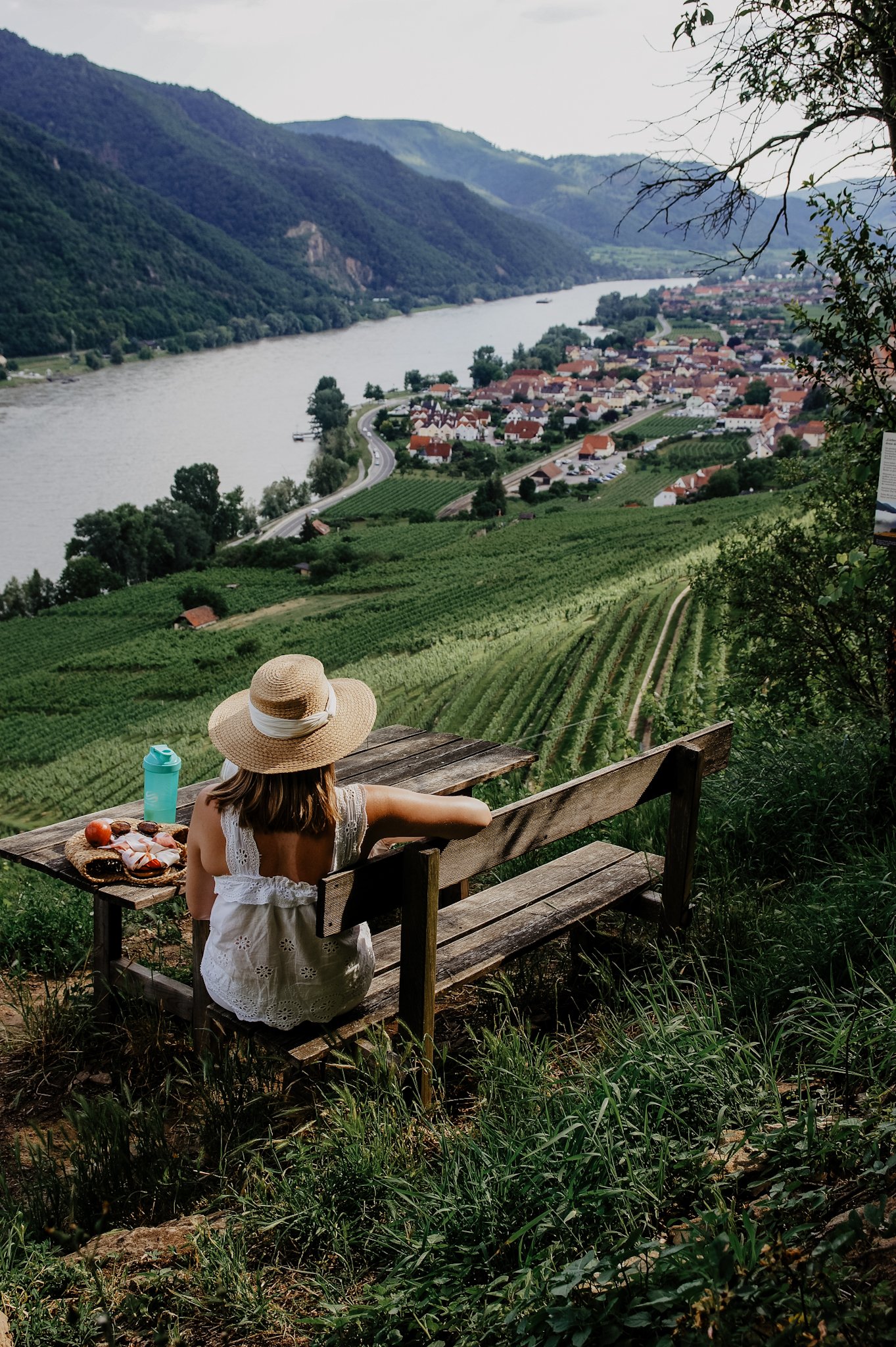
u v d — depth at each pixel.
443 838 2.69
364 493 147.50
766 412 193.88
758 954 3.40
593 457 171.25
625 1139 2.12
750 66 5.07
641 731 31.61
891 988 2.71
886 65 4.78
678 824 3.57
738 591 7.41
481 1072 2.87
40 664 74.19
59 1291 2.10
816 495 7.74
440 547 106.88
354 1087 2.61
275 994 2.59
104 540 103.38
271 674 2.35
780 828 4.34
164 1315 2.00
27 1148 2.90
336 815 2.44
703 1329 1.52
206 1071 2.77
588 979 3.59
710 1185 2.02
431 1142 2.49
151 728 54.25
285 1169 2.40
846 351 5.41
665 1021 2.66
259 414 192.12
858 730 5.07
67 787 45.94
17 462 147.38
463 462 162.12
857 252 5.15
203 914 2.73
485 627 60.62
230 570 103.19
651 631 44.12
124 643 77.19
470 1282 1.92
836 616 6.95
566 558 85.00
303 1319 1.82
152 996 3.41
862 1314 1.39
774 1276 1.60
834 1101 2.30
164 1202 2.42
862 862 3.60
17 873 5.82
